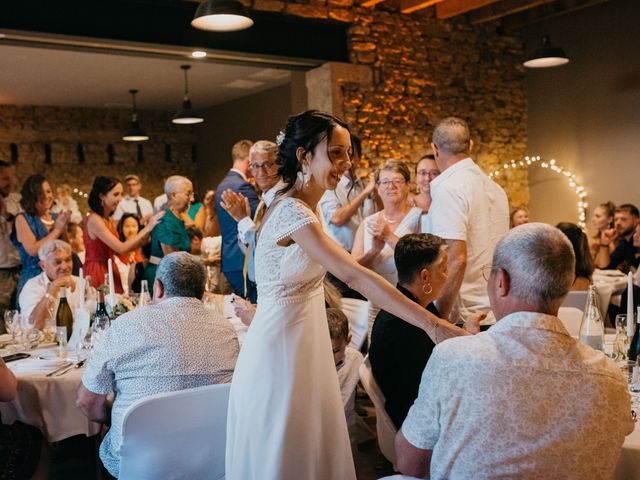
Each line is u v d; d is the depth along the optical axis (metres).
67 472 3.56
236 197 3.51
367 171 6.83
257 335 1.99
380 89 6.95
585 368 1.46
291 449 1.96
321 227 1.94
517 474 1.44
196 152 13.00
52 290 3.68
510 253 1.53
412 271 2.56
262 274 2.00
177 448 2.22
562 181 8.01
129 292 4.82
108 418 2.61
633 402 2.27
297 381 1.97
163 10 5.48
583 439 1.44
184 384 2.36
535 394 1.44
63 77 9.36
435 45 7.41
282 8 6.14
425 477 1.64
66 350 3.18
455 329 1.86
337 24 6.65
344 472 2.10
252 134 11.32
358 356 3.14
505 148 8.13
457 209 3.11
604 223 6.56
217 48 5.79
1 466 2.64
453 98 7.59
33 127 11.52
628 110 7.31
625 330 2.79
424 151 7.32
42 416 2.88
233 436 2.09
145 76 9.56
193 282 2.46
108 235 4.88
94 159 12.09
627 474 1.93
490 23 7.94
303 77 7.14
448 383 1.49
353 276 1.88
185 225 5.74
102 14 5.20
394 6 7.03
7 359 3.16
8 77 9.14
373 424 4.07
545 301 1.51
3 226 5.42
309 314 2.00
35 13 4.93
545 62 6.75
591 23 7.59
